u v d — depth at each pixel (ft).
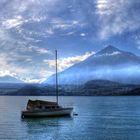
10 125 248.32
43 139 184.96
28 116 276.62
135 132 211.20
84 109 474.08
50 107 279.49
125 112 403.95
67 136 195.00
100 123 267.59
